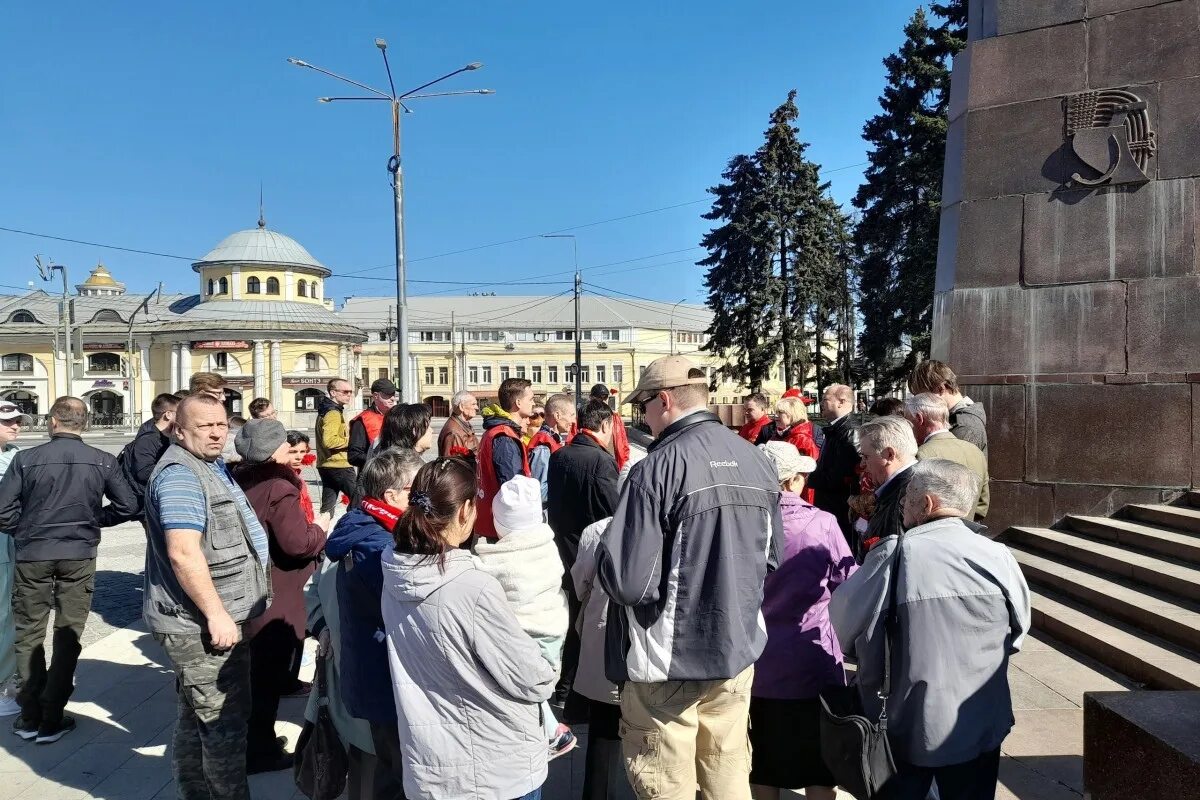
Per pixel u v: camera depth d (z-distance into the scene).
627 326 71.38
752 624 2.58
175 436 3.34
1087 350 6.92
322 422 8.84
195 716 3.32
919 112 26.31
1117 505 6.68
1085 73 7.08
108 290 68.12
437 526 2.40
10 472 4.25
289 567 4.03
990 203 7.43
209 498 3.23
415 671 2.45
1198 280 6.53
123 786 3.80
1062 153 7.12
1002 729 2.50
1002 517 7.16
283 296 58.88
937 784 2.58
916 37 27.45
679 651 2.55
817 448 6.38
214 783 3.19
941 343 7.78
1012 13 7.45
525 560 3.02
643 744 2.68
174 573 3.09
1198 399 6.45
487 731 2.43
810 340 35.09
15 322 59.69
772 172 32.91
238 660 3.27
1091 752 2.62
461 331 72.88
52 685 4.26
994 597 2.47
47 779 3.87
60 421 4.38
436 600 2.39
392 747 2.80
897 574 2.53
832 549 3.10
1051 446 6.98
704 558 2.55
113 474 4.54
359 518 2.89
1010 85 7.41
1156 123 6.77
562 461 4.54
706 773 2.72
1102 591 5.29
